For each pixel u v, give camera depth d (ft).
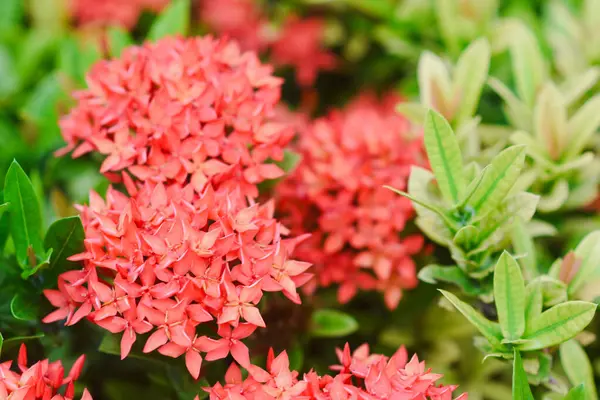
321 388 1.62
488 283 1.72
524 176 1.75
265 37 2.35
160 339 1.59
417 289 1.88
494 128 1.91
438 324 1.90
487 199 1.66
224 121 1.72
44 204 1.91
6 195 1.67
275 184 1.78
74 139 1.77
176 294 1.60
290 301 1.78
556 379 1.68
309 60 2.34
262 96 1.77
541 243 1.88
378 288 1.86
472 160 1.83
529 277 1.72
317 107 2.38
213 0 2.34
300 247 1.85
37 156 1.98
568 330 1.63
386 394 1.59
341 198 1.83
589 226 1.85
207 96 1.72
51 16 2.28
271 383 1.61
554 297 1.68
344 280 1.86
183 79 1.71
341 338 1.90
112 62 1.78
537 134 1.84
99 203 1.69
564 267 1.71
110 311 1.60
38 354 1.71
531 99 1.90
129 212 1.63
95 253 1.62
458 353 1.91
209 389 1.62
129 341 1.60
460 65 1.87
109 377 1.84
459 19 2.03
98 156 1.80
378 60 2.27
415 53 2.14
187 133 1.69
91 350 1.75
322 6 2.28
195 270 1.60
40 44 2.15
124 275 1.60
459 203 1.68
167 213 1.65
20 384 1.59
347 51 2.29
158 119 1.71
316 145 1.88
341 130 1.92
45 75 2.18
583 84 1.86
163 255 1.61
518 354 1.61
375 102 2.31
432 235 1.74
